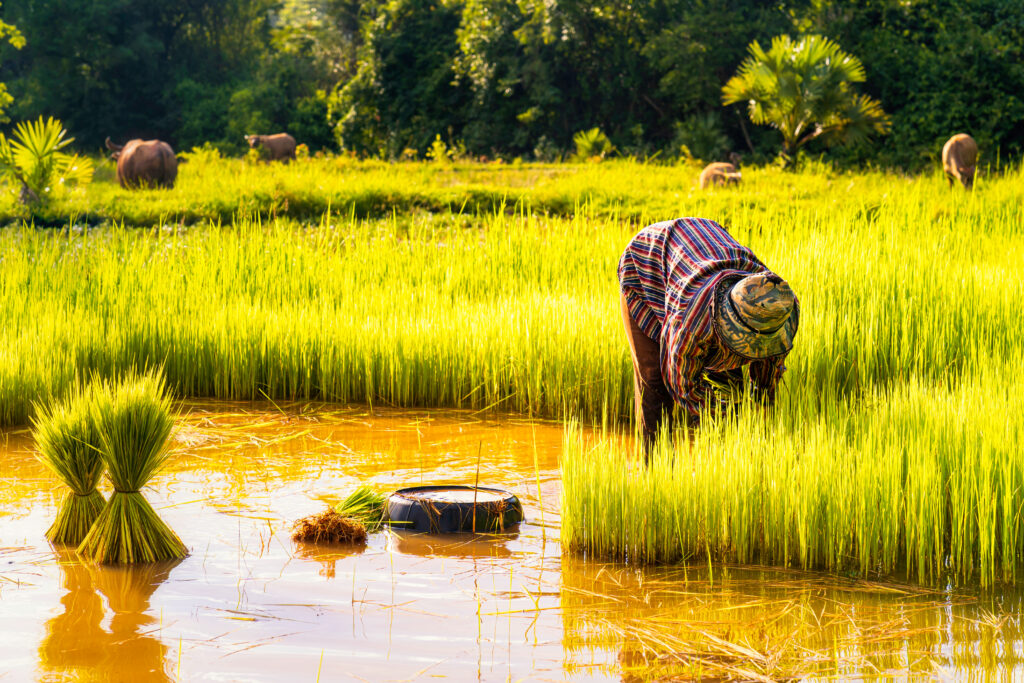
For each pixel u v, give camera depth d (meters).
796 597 3.68
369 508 4.58
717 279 4.07
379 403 7.19
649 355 4.68
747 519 4.11
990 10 30.42
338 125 41.97
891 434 4.51
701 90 32.16
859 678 2.98
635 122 35.69
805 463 4.18
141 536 3.92
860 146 28.44
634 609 3.54
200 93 52.47
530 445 5.95
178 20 55.91
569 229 10.72
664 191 19.52
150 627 3.29
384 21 40.53
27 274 8.80
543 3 34.47
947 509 4.19
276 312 8.23
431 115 39.75
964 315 6.77
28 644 3.14
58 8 49.03
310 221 15.97
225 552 4.06
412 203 17.36
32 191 16.78
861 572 3.96
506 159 37.00
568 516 4.16
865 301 7.05
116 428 3.90
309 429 6.32
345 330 7.50
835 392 5.99
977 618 3.47
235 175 23.31
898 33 31.23
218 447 5.81
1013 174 17.20
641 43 34.59
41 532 4.28
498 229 10.20
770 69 23.89
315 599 3.56
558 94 35.12
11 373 6.43
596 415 6.83
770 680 2.96
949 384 5.94
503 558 4.07
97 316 7.76
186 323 7.62
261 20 62.03
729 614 3.50
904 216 11.71
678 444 4.52
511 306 7.73
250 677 2.92
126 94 52.59
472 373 7.09
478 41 36.19
